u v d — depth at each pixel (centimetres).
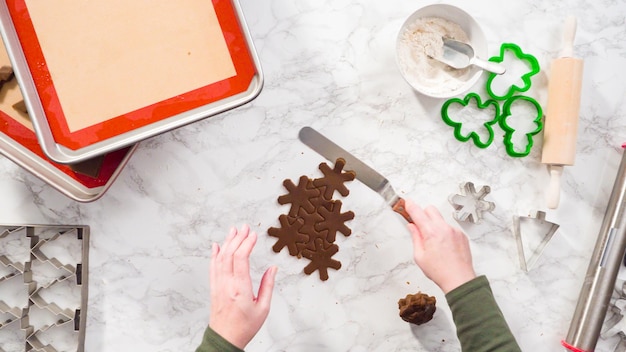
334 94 130
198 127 128
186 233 128
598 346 137
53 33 109
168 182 128
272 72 129
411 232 125
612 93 138
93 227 127
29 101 106
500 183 135
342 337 131
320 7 129
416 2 132
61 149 109
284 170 130
